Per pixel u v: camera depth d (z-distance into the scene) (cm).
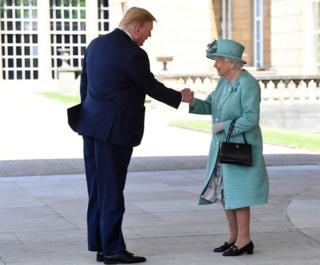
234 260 836
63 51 5047
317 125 2842
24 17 5300
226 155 827
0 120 2711
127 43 798
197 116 2927
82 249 893
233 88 838
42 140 2097
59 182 1419
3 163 1658
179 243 920
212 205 1170
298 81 2831
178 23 4631
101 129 796
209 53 848
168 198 1235
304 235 963
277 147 1966
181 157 1742
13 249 895
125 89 800
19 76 5312
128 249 888
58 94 4219
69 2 5356
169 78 3522
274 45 3512
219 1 4597
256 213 1109
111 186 806
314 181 1417
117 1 5106
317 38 3241
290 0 3356
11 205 1185
